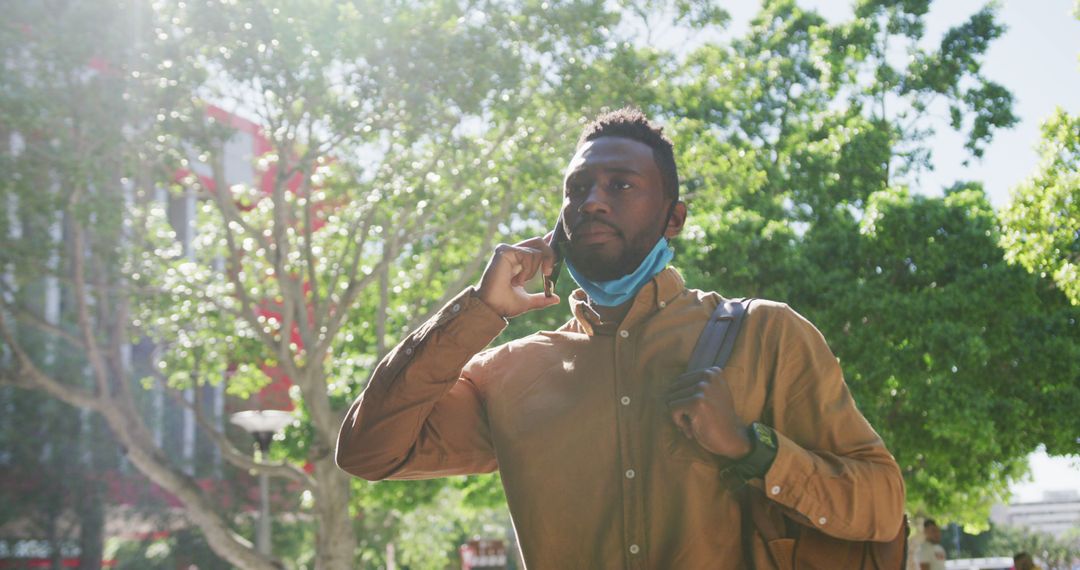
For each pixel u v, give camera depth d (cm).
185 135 1536
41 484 3000
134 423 1712
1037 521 7412
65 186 1603
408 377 181
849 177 2264
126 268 1762
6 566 2978
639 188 181
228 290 1912
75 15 1502
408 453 193
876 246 1881
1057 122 1334
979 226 1864
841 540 172
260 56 1489
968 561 2919
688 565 170
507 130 1638
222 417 3512
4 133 1672
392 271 2053
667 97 1678
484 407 194
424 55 1472
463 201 1686
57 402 3002
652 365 179
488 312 178
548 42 1552
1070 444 1855
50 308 2989
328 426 1688
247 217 2006
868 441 176
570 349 187
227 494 3362
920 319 1788
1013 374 1873
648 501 173
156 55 1505
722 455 166
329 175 1817
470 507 2150
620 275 183
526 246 181
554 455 179
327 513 1683
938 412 1777
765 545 170
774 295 1822
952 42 2412
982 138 2400
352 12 1475
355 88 1531
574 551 177
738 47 2461
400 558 3484
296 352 1988
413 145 1708
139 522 3388
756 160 2156
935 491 2167
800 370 178
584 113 1606
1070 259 1397
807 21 2442
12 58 1583
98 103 1523
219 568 3284
